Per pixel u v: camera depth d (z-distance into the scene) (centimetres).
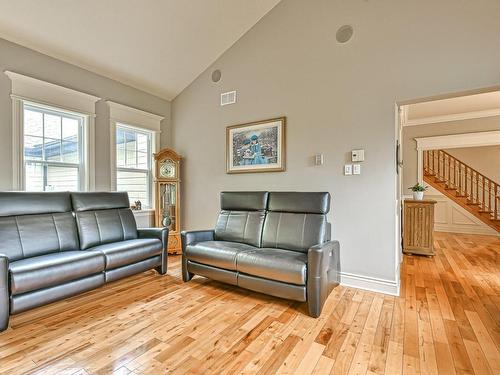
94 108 356
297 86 330
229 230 328
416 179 601
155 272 337
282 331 196
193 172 437
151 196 439
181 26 339
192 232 311
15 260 236
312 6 319
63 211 288
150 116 427
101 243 303
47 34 292
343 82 298
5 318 193
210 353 170
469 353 169
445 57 248
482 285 288
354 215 292
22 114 293
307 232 278
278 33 346
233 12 344
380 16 277
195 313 225
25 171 300
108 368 155
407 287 286
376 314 223
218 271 276
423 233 416
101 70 359
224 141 400
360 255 288
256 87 366
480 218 624
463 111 535
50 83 311
